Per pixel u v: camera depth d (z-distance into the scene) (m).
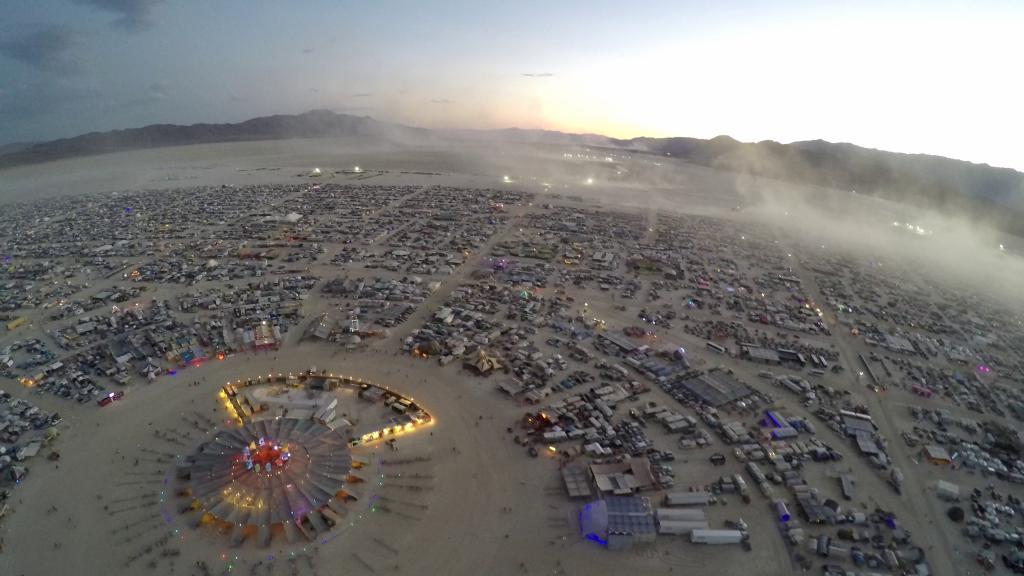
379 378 145.00
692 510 104.81
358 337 165.62
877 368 167.12
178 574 88.94
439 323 178.38
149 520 99.12
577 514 104.19
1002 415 146.62
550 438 122.56
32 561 90.62
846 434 132.12
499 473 113.31
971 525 105.75
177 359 151.50
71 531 96.50
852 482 116.44
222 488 103.00
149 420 126.62
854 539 101.44
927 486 116.50
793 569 95.06
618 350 166.12
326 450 113.00
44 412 128.75
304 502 100.88
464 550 95.38
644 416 135.00
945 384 160.00
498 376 148.25
